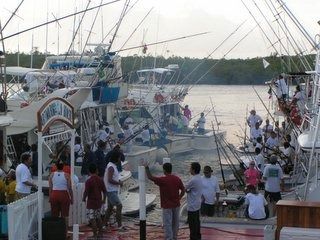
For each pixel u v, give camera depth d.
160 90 38.09
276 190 16.16
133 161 28.33
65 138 14.82
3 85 16.73
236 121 54.66
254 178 18.11
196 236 13.06
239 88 121.56
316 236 10.96
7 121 16.03
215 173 28.67
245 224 14.58
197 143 36.22
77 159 21.66
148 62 47.41
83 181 18.52
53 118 13.67
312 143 13.38
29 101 22.44
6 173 15.82
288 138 21.48
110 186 14.51
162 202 12.71
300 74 18.94
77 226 12.85
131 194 20.50
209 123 53.44
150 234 14.28
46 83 23.97
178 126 37.75
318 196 13.84
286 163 19.92
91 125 26.58
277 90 25.17
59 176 13.26
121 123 34.19
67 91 21.33
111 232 14.46
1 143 16.81
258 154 20.64
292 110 19.42
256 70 66.19
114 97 27.94
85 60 28.86
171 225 12.70
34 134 20.88
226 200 16.20
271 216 15.68
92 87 25.22
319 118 13.30
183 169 30.59
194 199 13.00
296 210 11.34
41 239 12.95
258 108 70.50
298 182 18.31
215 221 14.62
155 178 12.66
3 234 12.49
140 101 35.78
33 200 12.97
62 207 13.23
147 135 32.97
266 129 26.31
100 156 18.31
